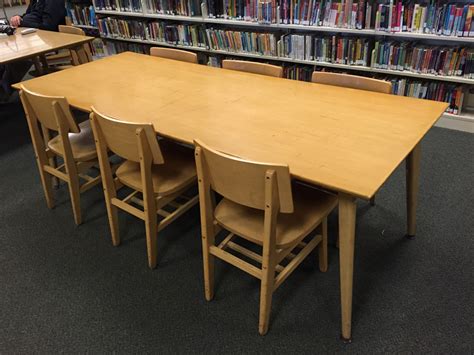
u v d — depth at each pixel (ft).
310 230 4.99
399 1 9.34
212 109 6.13
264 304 5.05
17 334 5.54
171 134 5.40
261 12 11.28
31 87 7.52
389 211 7.48
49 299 6.06
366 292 5.87
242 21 11.87
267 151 4.84
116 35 15.53
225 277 6.27
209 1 12.29
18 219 7.86
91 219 7.76
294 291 5.95
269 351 5.12
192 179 6.22
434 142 9.66
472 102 10.26
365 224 7.22
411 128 5.18
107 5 15.21
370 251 6.61
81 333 5.50
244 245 6.91
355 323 5.41
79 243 7.16
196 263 6.59
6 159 10.12
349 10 9.98
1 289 6.28
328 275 6.20
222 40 12.67
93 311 5.82
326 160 4.57
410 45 10.00
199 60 14.38
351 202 4.29
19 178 9.25
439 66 9.61
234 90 6.84
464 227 6.97
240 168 4.22
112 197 6.63
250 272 5.10
